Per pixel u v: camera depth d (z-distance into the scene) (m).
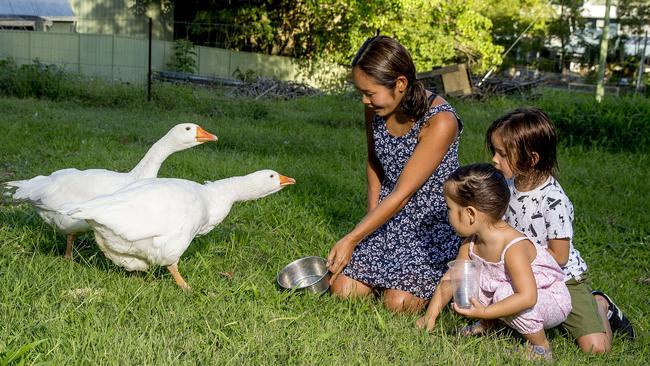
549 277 3.88
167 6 27.22
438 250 4.46
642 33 37.56
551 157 3.97
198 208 4.34
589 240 6.41
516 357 3.74
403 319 4.10
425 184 4.41
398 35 22.23
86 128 10.50
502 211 3.78
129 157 8.46
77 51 20.73
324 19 25.09
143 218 4.05
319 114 14.87
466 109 17.14
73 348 3.22
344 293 4.47
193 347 3.41
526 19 33.28
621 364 3.89
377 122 4.50
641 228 6.89
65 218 4.59
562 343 4.17
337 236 5.95
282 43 26.41
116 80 19.47
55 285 4.08
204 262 4.62
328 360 3.42
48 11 24.47
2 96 14.77
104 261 4.75
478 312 3.69
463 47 22.89
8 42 19.80
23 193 4.75
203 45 27.36
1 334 3.33
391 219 4.54
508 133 3.91
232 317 3.80
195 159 8.39
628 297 5.09
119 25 26.92
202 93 16.80
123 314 3.73
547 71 36.72
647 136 11.52
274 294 4.23
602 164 10.41
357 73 4.12
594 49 37.31
